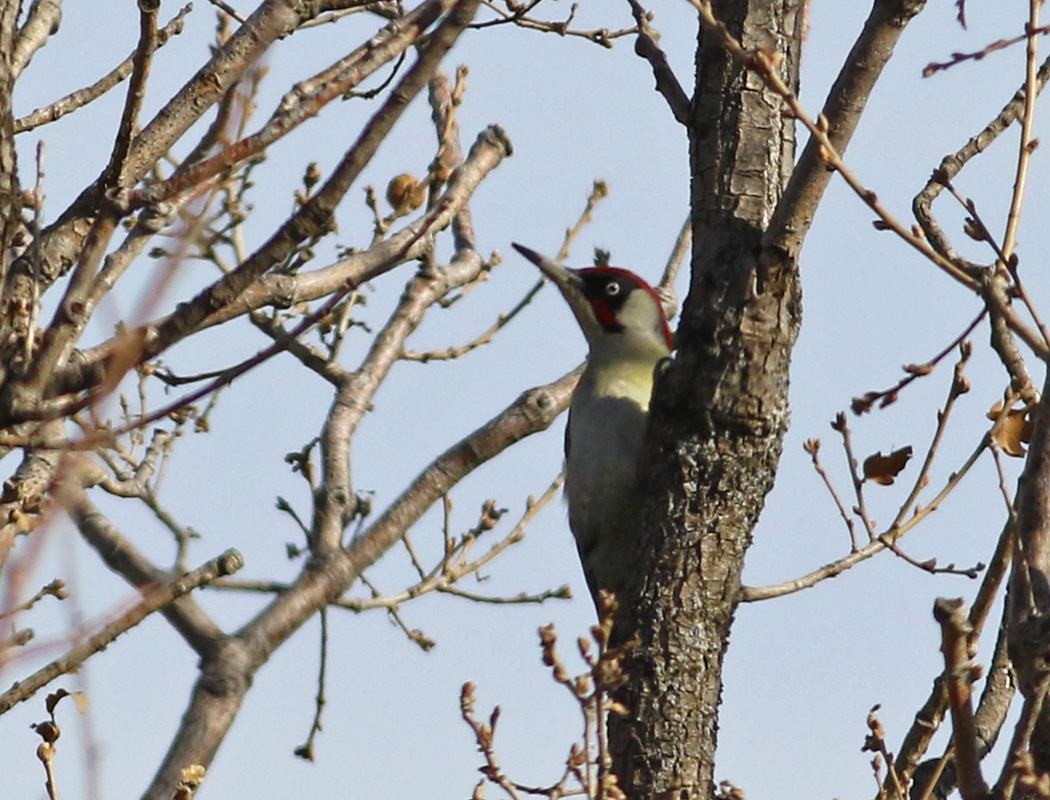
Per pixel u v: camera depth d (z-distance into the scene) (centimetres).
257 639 653
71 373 688
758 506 966
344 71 755
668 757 927
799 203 901
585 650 741
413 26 730
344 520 939
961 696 562
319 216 648
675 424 956
